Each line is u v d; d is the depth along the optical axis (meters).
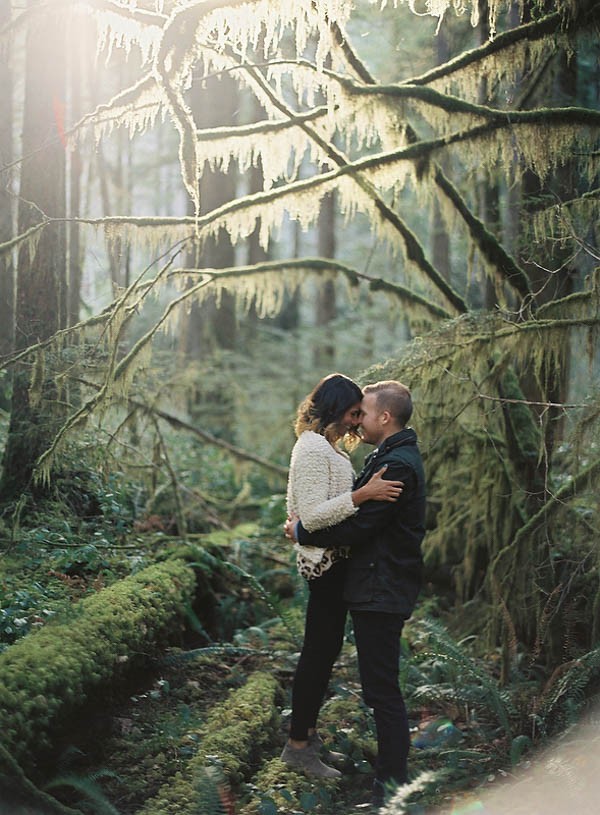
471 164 4.77
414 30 7.00
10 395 4.84
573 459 4.18
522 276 4.84
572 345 4.71
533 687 3.99
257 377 10.91
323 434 3.28
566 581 4.14
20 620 3.30
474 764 3.38
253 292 5.27
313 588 3.37
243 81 4.88
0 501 4.52
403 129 4.77
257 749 3.48
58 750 2.90
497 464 4.95
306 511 3.09
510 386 4.96
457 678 3.98
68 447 4.45
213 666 4.39
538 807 2.89
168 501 6.20
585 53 5.12
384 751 3.04
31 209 4.67
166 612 3.91
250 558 6.14
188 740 3.39
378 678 3.08
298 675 3.34
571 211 4.32
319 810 3.08
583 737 3.26
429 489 5.89
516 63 4.39
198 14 4.02
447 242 8.12
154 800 2.87
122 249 4.63
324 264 5.31
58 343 4.39
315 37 5.39
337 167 4.92
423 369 4.62
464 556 5.62
